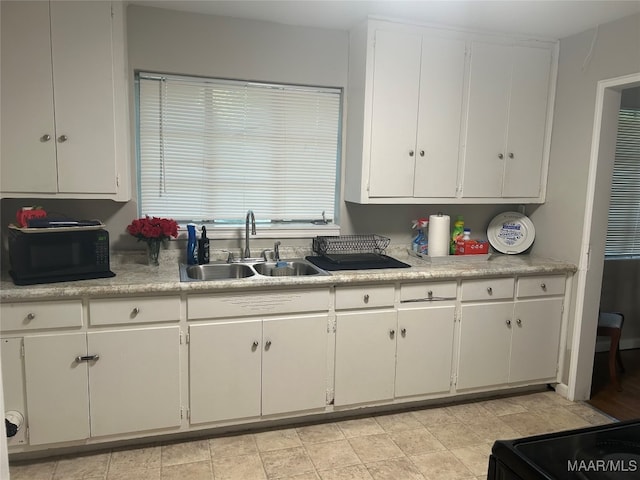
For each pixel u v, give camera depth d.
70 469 2.29
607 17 2.77
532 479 0.85
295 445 2.55
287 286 2.56
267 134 3.11
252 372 2.56
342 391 2.75
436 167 3.08
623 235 4.03
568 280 3.16
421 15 2.79
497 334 3.04
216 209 3.09
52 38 2.38
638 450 0.94
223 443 2.55
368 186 2.96
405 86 2.94
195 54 2.88
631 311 4.09
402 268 2.88
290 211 3.24
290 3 2.65
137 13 2.75
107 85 2.49
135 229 2.70
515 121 3.21
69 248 2.37
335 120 3.24
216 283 2.41
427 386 2.93
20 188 2.42
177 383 2.46
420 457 2.47
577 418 2.91
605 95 2.91
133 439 2.50
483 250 3.28
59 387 2.28
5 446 0.64
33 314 2.21
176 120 2.94
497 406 3.05
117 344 2.33
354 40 3.03
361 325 2.73
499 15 2.76
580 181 3.07
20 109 2.37
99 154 2.52
